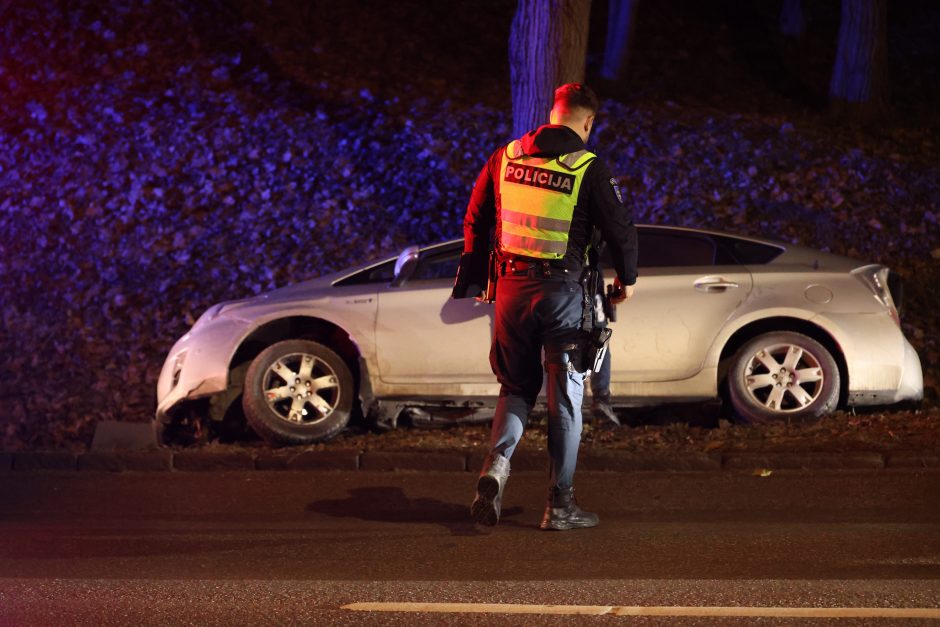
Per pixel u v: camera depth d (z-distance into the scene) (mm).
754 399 17125
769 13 43281
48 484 15484
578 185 11141
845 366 17234
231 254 26172
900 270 25922
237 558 10781
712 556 10453
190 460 16234
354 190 28656
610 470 15250
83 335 23266
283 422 17016
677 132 32406
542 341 11391
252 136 30516
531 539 11422
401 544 11320
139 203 27672
